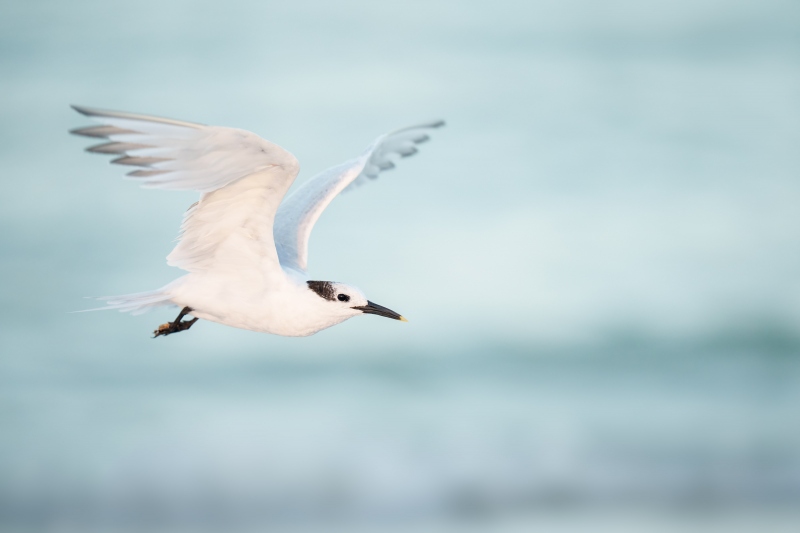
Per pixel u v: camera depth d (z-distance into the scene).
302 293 8.45
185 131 7.30
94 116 7.04
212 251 8.25
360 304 8.66
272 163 7.54
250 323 8.47
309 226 9.60
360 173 11.12
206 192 7.82
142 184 7.52
